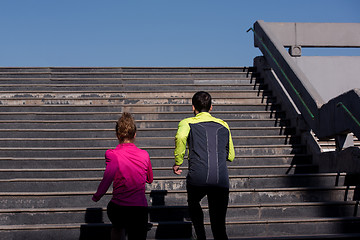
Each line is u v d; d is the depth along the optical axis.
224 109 8.48
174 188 5.87
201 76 9.85
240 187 5.96
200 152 3.96
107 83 9.48
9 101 8.52
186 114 8.24
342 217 5.12
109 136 7.48
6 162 6.39
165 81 9.62
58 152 6.82
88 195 5.39
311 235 4.81
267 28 9.86
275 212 5.25
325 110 6.40
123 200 3.56
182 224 4.93
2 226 4.75
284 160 6.87
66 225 4.81
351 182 5.78
